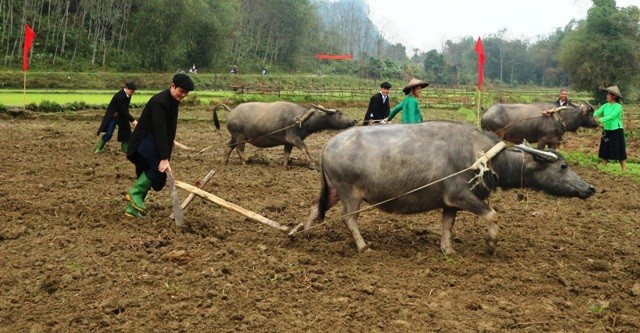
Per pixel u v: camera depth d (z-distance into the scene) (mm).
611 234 9445
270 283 6676
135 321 5703
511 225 9727
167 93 8516
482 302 6395
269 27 97438
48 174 12438
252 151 17953
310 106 14141
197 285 6512
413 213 8008
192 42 73438
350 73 108500
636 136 26234
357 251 8000
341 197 7992
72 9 76312
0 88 47062
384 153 7703
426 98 49938
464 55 134500
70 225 8609
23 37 61781
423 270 7289
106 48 70562
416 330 5695
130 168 13422
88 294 6223
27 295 6176
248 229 8922
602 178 14680
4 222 8602
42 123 23609
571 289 6902
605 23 63938
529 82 118625
